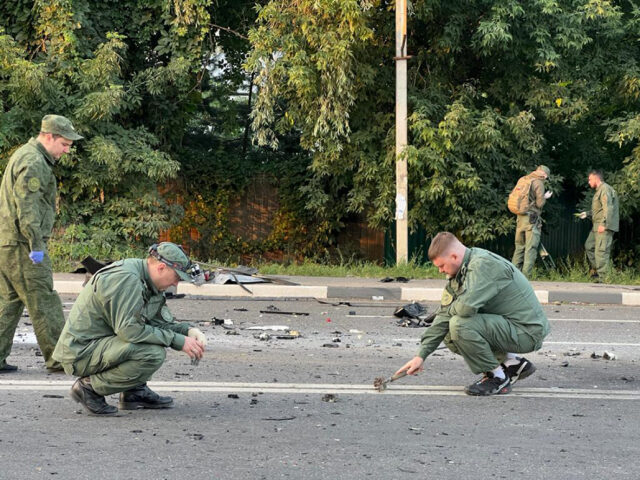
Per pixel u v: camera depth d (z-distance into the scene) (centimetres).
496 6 1672
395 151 1703
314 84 1644
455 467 479
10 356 768
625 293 1330
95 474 453
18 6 1709
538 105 1811
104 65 1659
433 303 1268
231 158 2233
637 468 484
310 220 2194
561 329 1027
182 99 1914
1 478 443
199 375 711
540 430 562
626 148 2072
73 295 1250
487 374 670
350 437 535
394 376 651
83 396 571
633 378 739
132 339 551
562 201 2080
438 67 1869
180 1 1736
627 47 1852
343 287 1296
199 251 2180
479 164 1802
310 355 817
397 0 1630
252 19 1988
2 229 681
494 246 1975
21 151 679
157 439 521
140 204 1795
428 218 1839
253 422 567
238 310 1126
